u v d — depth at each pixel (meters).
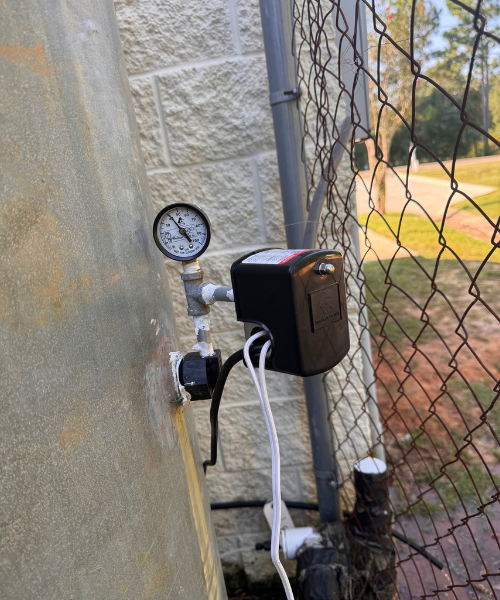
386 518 1.30
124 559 0.56
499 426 2.20
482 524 1.63
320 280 0.62
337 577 1.24
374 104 1.23
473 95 4.92
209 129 1.32
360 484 1.31
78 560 0.50
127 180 0.64
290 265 0.59
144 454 0.61
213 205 1.37
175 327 0.83
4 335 0.42
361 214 3.28
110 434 0.54
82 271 0.51
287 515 1.50
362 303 1.16
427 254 4.95
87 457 0.51
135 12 1.25
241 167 1.34
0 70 0.43
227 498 1.60
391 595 1.25
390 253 5.20
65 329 0.48
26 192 0.45
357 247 1.40
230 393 1.52
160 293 0.73
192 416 0.95
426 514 1.71
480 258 4.59
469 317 3.61
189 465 0.78
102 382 0.53
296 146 1.20
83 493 0.50
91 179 0.54
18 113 0.44
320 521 1.49
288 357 0.63
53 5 0.50
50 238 0.47
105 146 0.59
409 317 3.83
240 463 1.57
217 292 0.69
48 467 0.46
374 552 1.27
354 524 1.38
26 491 0.44
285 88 1.16
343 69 1.11
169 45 1.27
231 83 1.28
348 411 1.51
